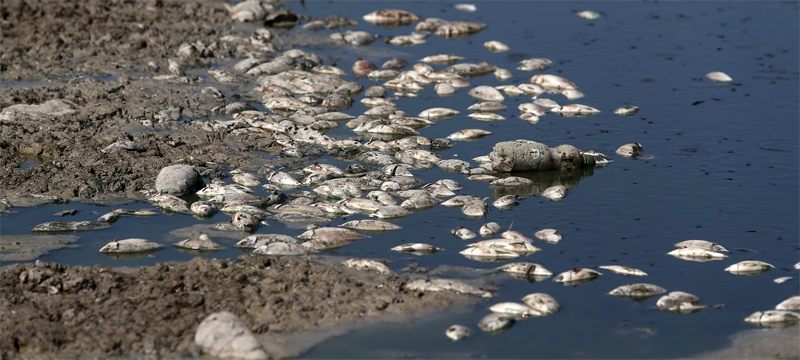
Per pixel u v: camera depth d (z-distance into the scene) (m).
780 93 25.11
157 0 31.28
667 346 13.92
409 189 19.02
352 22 30.78
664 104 24.33
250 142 21.34
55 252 16.23
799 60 27.52
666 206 18.66
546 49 28.59
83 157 20.12
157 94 24.02
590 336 14.08
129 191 18.80
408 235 17.12
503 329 14.13
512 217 18.06
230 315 13.51
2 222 17.33
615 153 21.31
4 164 19.84
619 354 13.66
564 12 32.34
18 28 27.98
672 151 21.47
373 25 30.89
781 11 32.12
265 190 19.00
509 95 24.97
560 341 13.92
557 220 17.95
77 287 14.70
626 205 18.69
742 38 29.47
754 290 15.54
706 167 20.59
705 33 30.02
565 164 20.27
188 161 20.17
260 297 14.52
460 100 24.55
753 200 18.95
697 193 19.28
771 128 22.73
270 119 22.48
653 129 22.72
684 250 16.66
